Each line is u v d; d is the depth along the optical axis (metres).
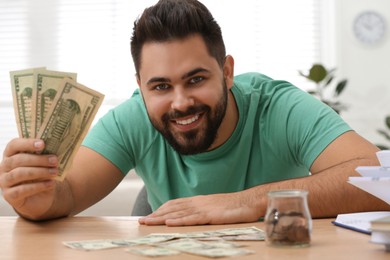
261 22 3.81
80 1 3.79
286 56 3.83
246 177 1.57
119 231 1.09
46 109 1.16
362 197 1.20
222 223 1.14
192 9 1.29
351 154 1.34
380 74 3.78
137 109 1.61
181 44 1.27
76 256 0.84
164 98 1.33
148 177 1.62
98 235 1.05
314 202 1.19
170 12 1.27
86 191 1.45
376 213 1.13
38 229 1.15
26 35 3.80
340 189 1.20
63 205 1.33
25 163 1.17
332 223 1.11
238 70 3.80
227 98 1.41
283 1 3.82
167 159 1.58
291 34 3.82
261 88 1.63
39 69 1.15
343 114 3.79
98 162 1.52
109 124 1.60
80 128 1.19
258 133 1.57
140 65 1.33
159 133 1.55
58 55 3.78
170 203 1.21
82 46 3.78
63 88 1.15
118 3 3.78
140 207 1.92
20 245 0.96
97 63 3.77
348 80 3.69
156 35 1.27
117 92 3.76
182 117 1.33
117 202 2.59
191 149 1.40
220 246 0.86
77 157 1.50
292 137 1.50
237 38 3.80
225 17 3.79
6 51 3.81
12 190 1.19
